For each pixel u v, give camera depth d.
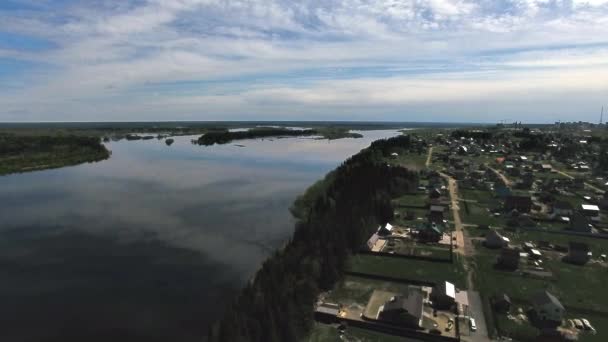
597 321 51.84
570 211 98.25
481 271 67.00
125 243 86.00
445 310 54.91
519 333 48.97
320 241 66.56
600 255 73.94
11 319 57.31
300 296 52.69
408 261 71.56
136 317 57.91
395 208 106.94
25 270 72.88
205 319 57.22
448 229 88.75
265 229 94.44
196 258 78.06
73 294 64.44
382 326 51.00
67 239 88.38
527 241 81.44
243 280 68.69
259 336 44.41
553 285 61.88
